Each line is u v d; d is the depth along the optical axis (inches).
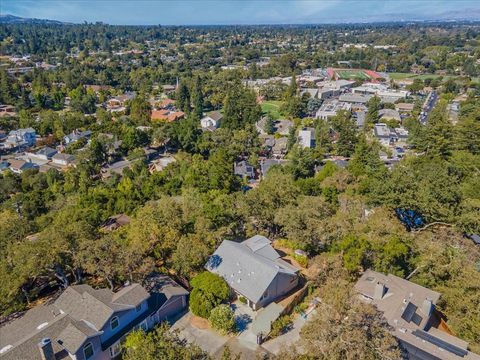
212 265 1466.5
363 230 1560.0
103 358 1074.1
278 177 2030.0
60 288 1392.7
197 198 1942.7
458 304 1187.3
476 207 1611.7
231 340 1189.7
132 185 2524.6
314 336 903.7
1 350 1047.6
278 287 1369.3
